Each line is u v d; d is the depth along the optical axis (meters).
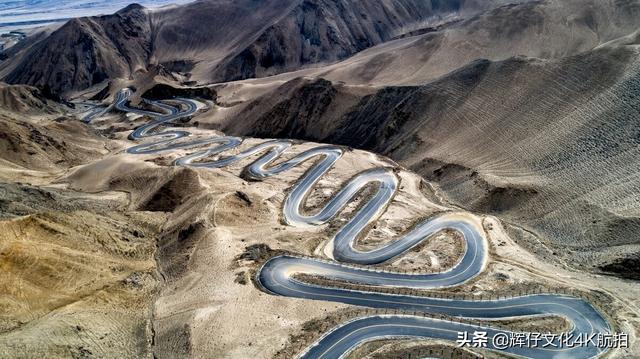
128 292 80.69
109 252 88.81
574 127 109.75
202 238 93.31
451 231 93.88
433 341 63.38
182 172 123.06
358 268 82.88
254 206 107.88
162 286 85.38
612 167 97.06
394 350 61.84
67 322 68.12
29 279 73.75
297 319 69.19
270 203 111.56
